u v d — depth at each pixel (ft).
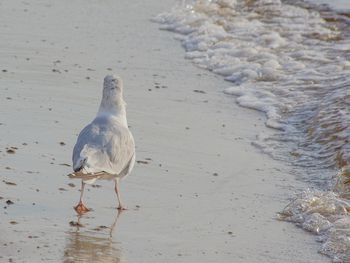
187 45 72.95
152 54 69.31
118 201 40.09
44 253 33.81
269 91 61.36
